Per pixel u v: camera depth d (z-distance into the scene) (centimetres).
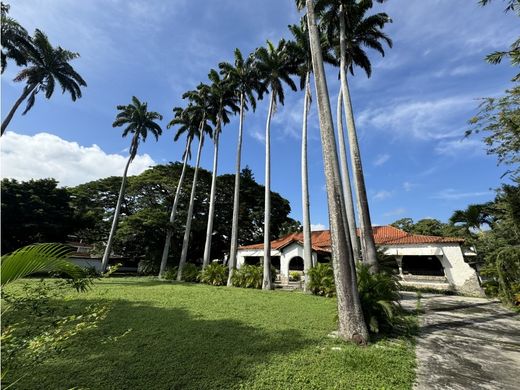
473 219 1828
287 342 637
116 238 3128
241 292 1594
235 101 2828
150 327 736
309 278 1573
